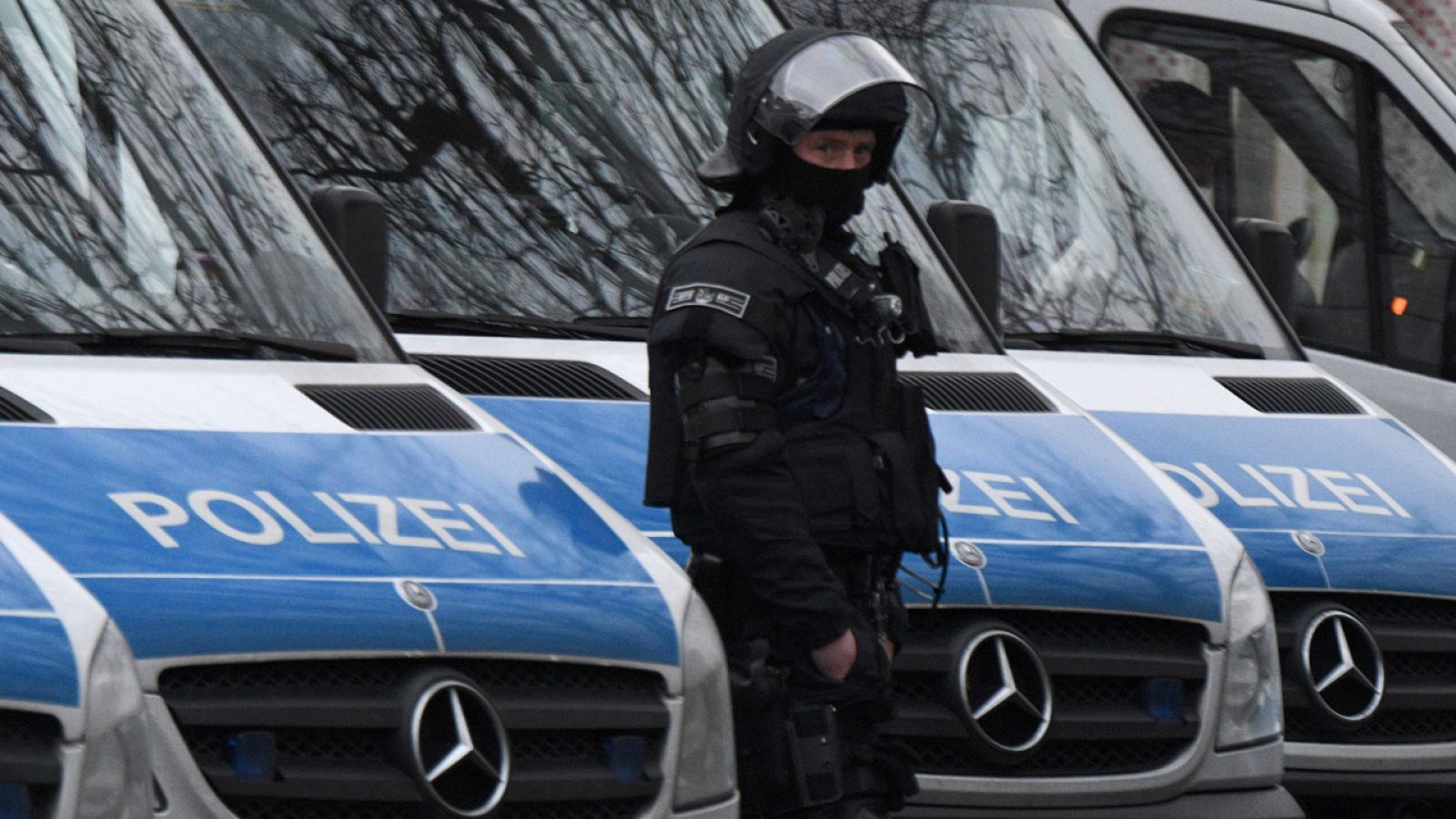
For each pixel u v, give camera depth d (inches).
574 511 614.5
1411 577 912.3
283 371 634.2
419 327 769.6
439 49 837.8
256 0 821.9
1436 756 908.0
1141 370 970.7
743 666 616.1
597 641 563.2
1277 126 1245.1
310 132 802.8
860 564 627.8
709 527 618.2
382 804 516.4
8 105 653.3
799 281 610.5
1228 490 909.2
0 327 605.6
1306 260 1244.5
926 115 642.2
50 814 455.8
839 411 620.1
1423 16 1563.7
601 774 555.8
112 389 581.9
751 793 620.1
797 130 605.6
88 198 652.7
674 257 618.2
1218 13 1238.9
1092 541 779.4
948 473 786.8
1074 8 1209.4
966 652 729.0
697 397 596.1
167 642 496.4
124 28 701.3
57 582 483.2
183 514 535.5
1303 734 888.9
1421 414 1245.7
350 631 520.7
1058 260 1005.2
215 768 496.7
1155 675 768.9
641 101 864.9
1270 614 805.9
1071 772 753.0
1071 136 1043.9
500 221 810.2
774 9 933.2
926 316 650.8
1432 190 1261.1
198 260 661.9
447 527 575.8
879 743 640.4
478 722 530.3
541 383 749.9
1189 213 1058.1
